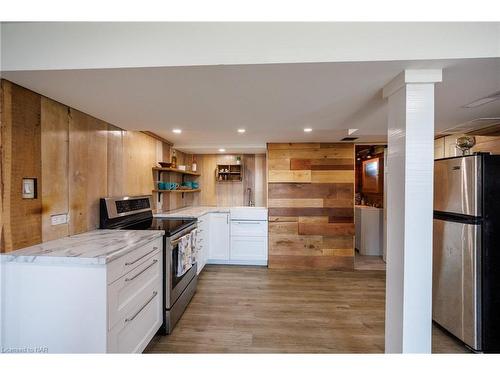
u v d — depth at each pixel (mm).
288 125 2592
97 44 1275
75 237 1890
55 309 1403
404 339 1338
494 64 1252
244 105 1896
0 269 1418
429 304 1320
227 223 4066
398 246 1397
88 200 2148
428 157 1320
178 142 3857
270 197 4000
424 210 1322
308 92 1623
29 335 1414
